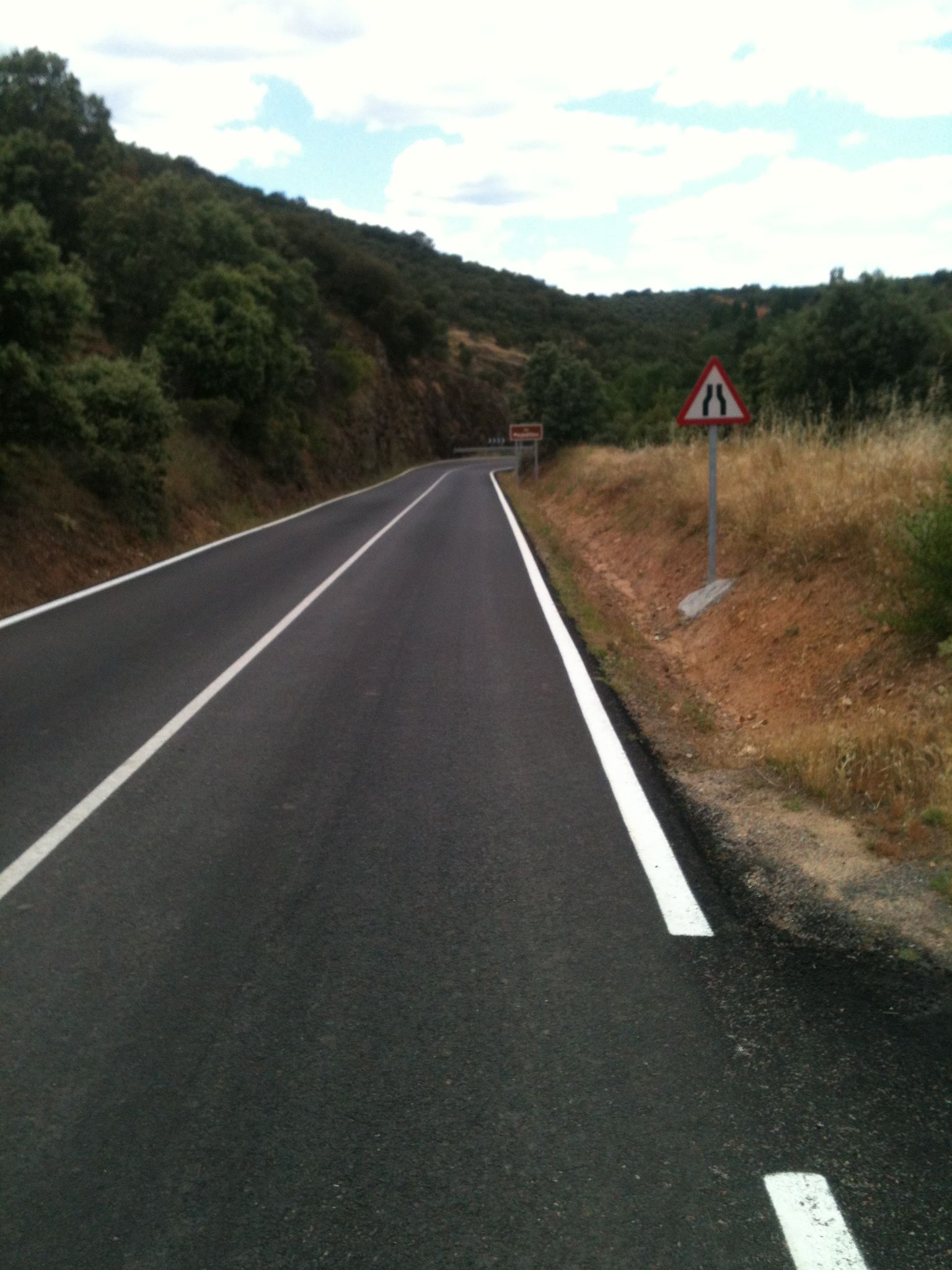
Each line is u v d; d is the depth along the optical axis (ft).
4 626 36.55
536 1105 9.93
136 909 14.35
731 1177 8.91
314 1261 8.05
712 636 33.83
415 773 20.08
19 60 101.04
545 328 412.16
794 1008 11.62
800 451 45.47
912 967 12.53
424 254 473.26
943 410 45.32
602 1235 8.27
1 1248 8.23
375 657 31.01
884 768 18.21
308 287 168.25
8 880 15.38
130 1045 11.05
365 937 13.46
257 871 15.57
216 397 96.63
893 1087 10.15
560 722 23.70
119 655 31.37
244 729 23.25
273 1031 11.28
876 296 85.15
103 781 19.76
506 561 55.77
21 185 93.71
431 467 229.04
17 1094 10.22
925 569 22.71
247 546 64.34
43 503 51.62
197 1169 9.11
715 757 21.15
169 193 97.04
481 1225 8.39
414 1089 10.20
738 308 346.74
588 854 16.07
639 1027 11.26
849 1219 8.41
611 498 78.38
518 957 12.86
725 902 14.37
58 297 46.85
